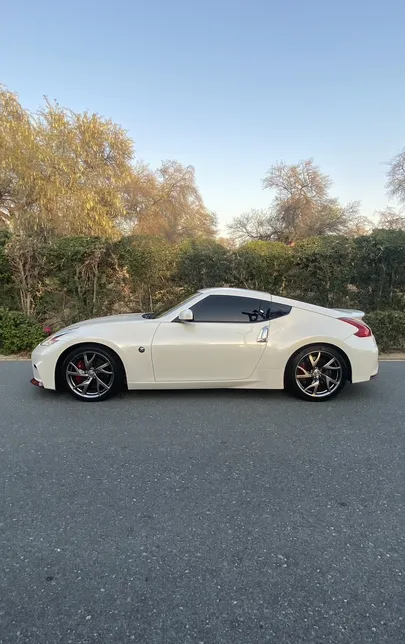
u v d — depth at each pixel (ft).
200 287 29.09
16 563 7.34
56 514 8.77
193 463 11.03
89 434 12.92
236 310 16.21
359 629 5.99
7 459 11.25
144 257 28.43
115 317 17.78
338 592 6.68
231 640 5.81
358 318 17.60
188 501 9.25
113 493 9.57
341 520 8.58
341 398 16.56
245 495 9.50
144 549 7.70
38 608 6.37
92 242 28.27
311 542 7.89
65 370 15.85
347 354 15.98
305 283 29.37
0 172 50.44
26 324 25.58
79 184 53.67
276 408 15.34
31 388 17.75
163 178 107.55
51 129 54.34
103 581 6.92
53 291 28.27
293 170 124.57
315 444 12.24
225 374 15.96
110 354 15.81
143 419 14.20
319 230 119.65
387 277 29.19
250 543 7.86
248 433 13.03
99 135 59.77
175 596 6.61
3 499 9.32
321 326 16.14
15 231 31.94
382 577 7.00
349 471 10.64
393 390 17.71
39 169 50.21
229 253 29.27
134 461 11.14
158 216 100.22
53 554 7.56
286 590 6.73
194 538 8.01
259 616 6.23
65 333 16.02
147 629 6.00
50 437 12.70
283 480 10.17
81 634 5.91
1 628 5.99
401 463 11.09
